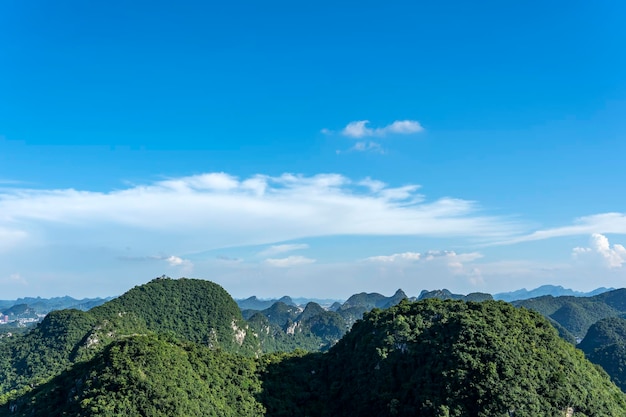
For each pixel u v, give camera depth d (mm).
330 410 160875
